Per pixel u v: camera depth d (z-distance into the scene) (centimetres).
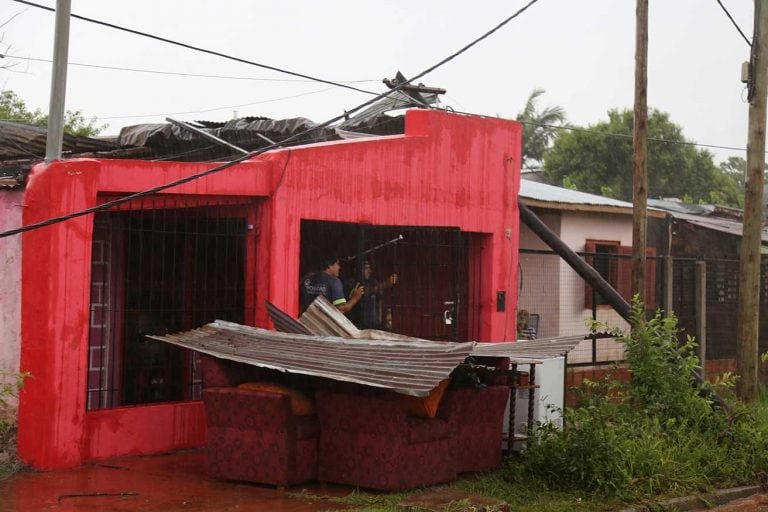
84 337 865
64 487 791
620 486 838
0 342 942
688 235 1873
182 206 955
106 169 884
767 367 1759
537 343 945
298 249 1028
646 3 1178
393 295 1169
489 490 834
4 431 893
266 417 799
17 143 1128
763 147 1220
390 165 1136
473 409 873
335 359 787
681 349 1018
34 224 822
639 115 1177
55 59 866
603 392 1045
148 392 1110
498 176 1271
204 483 821
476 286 1266
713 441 984
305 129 1327
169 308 1039
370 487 792
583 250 1705
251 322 1009
